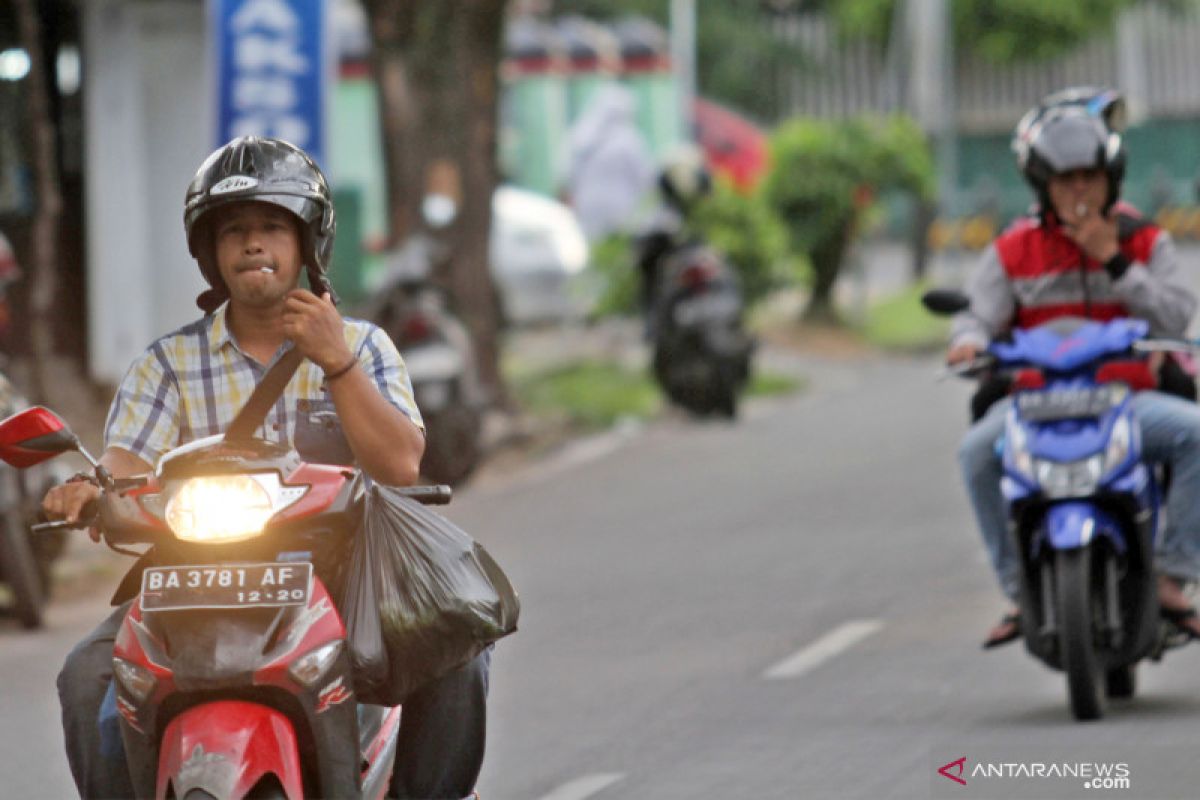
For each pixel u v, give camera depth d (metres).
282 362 13.00
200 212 13.28
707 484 42.78
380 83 52.91
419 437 13.32
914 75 145.12
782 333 79.62
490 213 52.78
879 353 76.25
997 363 21.19
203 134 53.38
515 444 50.44
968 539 34.22
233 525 12.41
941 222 129.00
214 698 12.38
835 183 80.00
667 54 112.38
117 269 52.19
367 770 13.28
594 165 80.88
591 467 46.66
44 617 31.30
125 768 13.24
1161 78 145.12
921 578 30.92
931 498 39.12
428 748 13.87
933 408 54.94
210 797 11.96
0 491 29.62
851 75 148.62
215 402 13.80
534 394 59.38
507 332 76.88
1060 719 21.47
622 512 39.59
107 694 13.24
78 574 34.78
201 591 12.35
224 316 13.84
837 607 29.00
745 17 149.12
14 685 26.39
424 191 52.25
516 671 25.70
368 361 13.74
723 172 71.81
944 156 115.12
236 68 38.00
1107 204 21.39
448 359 40.59
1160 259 21.58
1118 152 21.19
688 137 109.12
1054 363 20.84
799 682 24.16
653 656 26.22
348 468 12.92
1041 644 21.12
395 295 41.44
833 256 81.31
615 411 56.41
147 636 12.43
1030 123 21.59
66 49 51.81
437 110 52.25
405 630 13.06
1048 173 21.20
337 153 94.25
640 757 20.81
